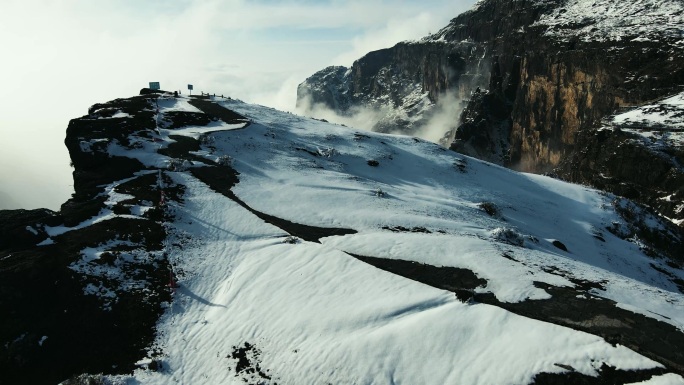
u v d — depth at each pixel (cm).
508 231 3028
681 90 8019
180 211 3078
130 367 1872
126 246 2622
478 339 1678
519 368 1527
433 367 1596
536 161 13275
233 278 2384
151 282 2375
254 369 1784
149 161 3944
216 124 5431
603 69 10069
